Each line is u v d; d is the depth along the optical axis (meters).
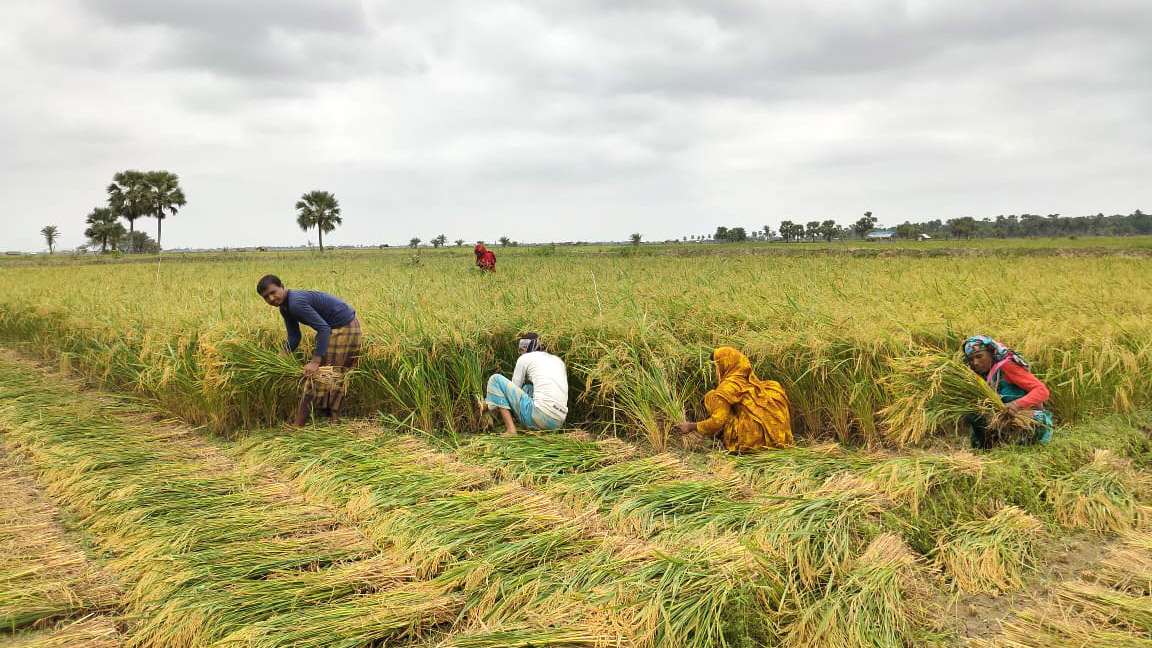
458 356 6.73
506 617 3.19
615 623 3.03
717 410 5.49
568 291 10.14
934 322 6.62
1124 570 3.46
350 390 7.06
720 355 5.75
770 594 3.23
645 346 6.46
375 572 3.58
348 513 4.43
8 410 7.05
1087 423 5.59
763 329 6.93
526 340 6.79
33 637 3.13
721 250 58.12
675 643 2.92
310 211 76.69
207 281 17.62
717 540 3.71
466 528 3.99
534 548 3.74
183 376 6.84
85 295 11.73
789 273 14.10
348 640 2.97
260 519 4.26
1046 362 5.98
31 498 4.83
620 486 4.78
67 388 8.47
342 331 6.71
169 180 78.56
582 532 3.98
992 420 5.16
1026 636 2.94
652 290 9.48
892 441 5.77
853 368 5.89
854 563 3.54
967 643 3.00
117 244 93.88
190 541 3.90
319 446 5.82
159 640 3.03
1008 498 4.24
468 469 5.20
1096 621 3.07
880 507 4.06
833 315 6.71
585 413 6.84
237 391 6.58
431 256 52.53
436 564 3.66
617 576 3.42
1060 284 11.21
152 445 6.09
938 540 3.79
